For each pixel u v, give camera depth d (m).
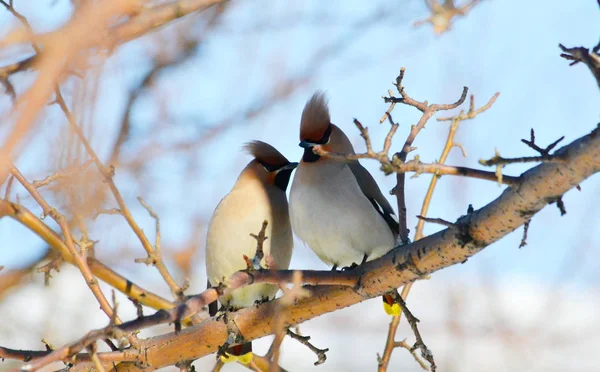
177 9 4.96
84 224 8.30
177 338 8.55
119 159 8.81
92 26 4.01
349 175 10.29
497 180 6.43
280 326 5.42
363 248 10.27
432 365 8.42
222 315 8.65
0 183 4.19
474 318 14.41
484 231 7.12
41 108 3.88
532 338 14.34
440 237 7.49
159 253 9.62
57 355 5.79
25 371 5.67
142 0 4.85
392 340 9.47
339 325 17.06
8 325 12.67
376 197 10.48
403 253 7.74
